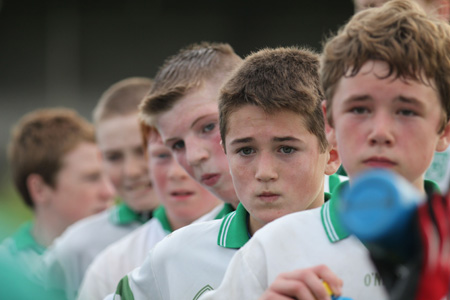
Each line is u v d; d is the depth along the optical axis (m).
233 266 6.06
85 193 15.85
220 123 7.00
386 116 5.18
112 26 58.16
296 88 6.61
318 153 6.73
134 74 58.19
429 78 5.24
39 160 15.84
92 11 57.94
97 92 57.88
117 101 13.63
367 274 5.57
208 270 7.19
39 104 58.31
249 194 6.64
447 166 9.30
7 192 32.34
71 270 13.37
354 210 3.69
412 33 5.32
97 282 10.75
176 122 8.66
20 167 16.14
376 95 5.18
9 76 59.69
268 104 6.51
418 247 3.62
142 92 13.70
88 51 58.16
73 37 57.81
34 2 58.41
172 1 57.59
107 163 13.70
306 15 55.75
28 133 16.17
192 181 10.14
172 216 10.42
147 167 13.34
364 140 5.21
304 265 5.72
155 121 9.04
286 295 5.03
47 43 58.09
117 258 10.86
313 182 6.67
